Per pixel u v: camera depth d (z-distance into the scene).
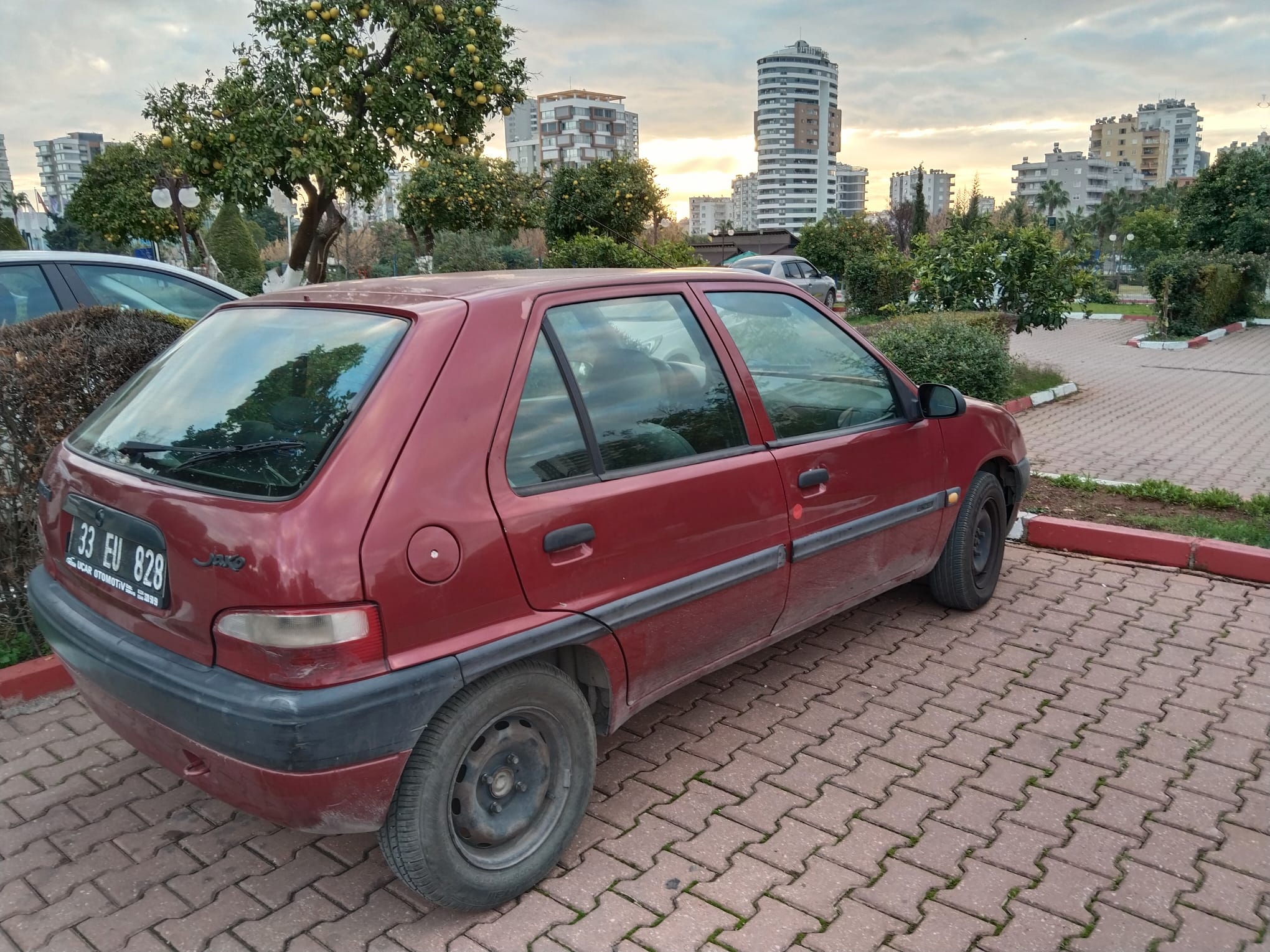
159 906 2.82
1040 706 3.92
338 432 2.40
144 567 2.57
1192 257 19.88
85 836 3.17
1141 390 12.67
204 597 2.37
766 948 2.59
